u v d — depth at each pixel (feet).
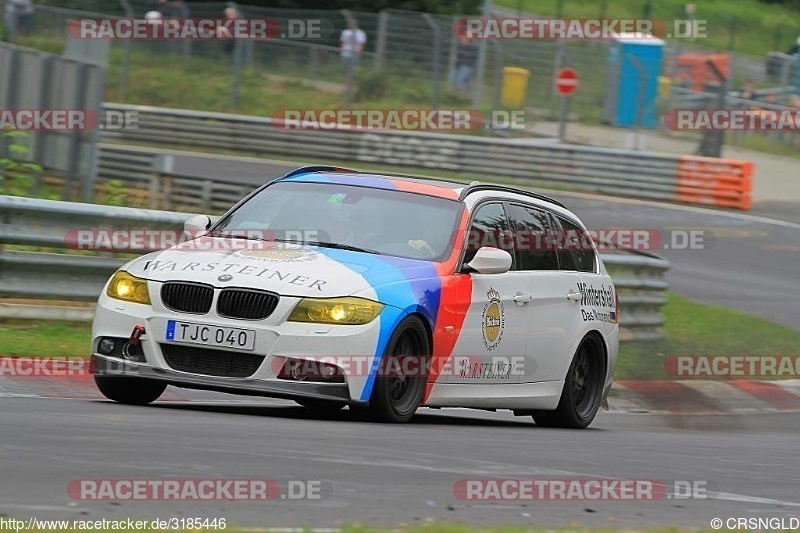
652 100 338.95
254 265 79.05
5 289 110.11
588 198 278.26
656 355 152.25
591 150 284.41
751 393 137.18
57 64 205.05
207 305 77.20
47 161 205.57
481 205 90.79
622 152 282.36
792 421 122.21
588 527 50.85
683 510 57.52
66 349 104.17
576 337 97.30
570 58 341.00
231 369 76.69
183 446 61.98
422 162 297.33
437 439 74.95
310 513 48.96
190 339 76.79
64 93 202.90
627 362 146.51
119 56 367.66
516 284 90.79
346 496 52.95
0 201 108.99
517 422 102.17
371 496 53.52
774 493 66.13
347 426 76.59
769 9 532.73
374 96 342.64
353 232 85.46
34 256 111.86
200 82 358.43
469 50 337.93
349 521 47.96
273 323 76.13
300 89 352.90
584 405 100.58
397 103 339.57
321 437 69.97
